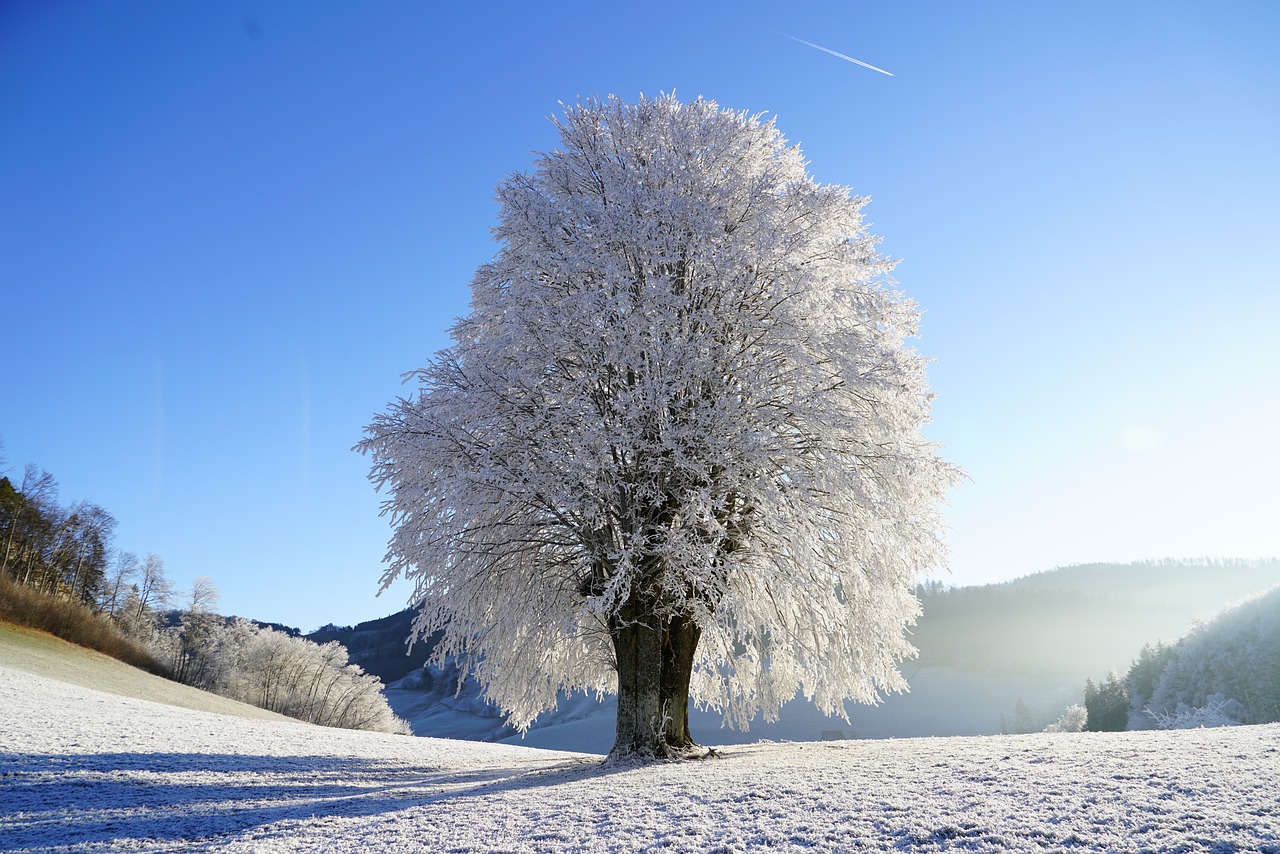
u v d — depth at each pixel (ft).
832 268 57.11
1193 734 44.14
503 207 62.64
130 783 47.42
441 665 58.95
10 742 58.54
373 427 55.36
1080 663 540.52
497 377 53.52
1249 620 264.31
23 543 237.25
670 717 53.88
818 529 52.80
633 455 51.03
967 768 35.94
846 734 294.46
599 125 63.77
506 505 53.62
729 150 60.70
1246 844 21.30
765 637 59.21
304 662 261.03
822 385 53.98
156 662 253.03
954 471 55.01
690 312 54.39
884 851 24.02
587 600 48.16
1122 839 22.84
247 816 38.19
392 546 53.01
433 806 37.35
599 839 28.07
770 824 28.14
